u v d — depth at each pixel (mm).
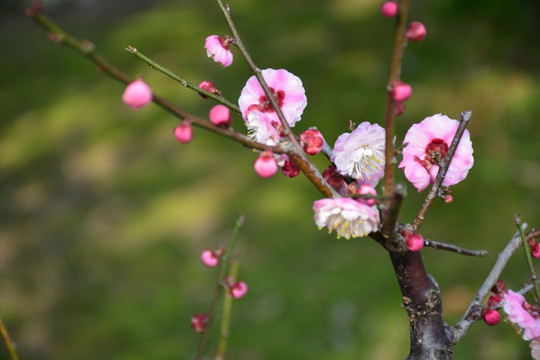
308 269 5238
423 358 1081
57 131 8266
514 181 5723
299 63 7828
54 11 12727
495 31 7445
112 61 9438
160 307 5180
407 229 1021
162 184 6777
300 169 1034
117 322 5109
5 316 5422
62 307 5445
